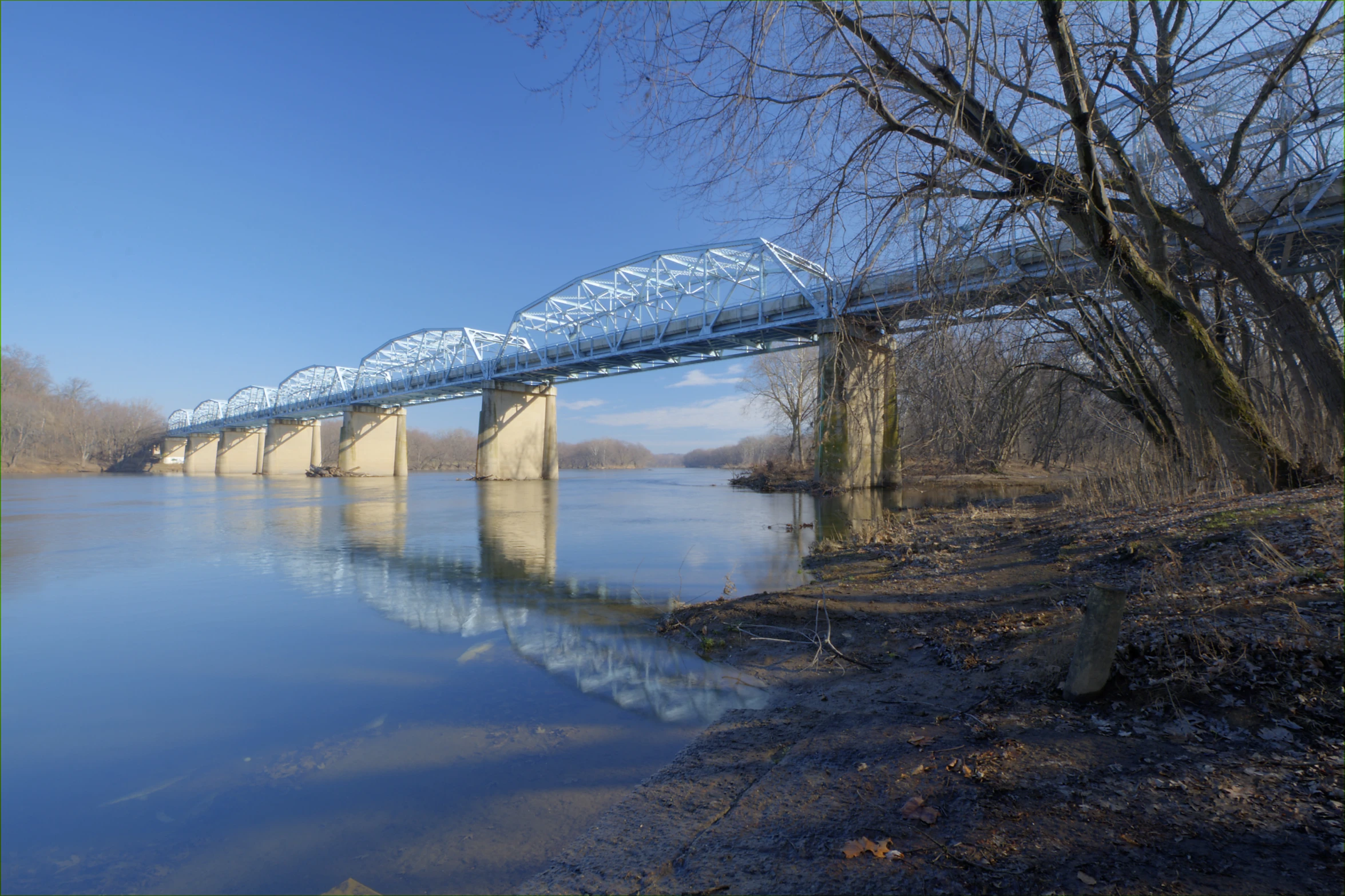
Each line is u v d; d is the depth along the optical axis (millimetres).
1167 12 7801
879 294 8086
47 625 9453
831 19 6469
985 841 3053
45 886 3428
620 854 3377
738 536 19219
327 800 4219
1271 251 15641
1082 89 7031
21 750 5191
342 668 7105
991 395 13977
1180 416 15586
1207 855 2770
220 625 9289
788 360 44594
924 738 4293
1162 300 9273
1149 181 10023
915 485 41000
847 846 3133
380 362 88625
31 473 108562
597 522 23922
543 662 7102
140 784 4574
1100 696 4418
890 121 7191
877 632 7184
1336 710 3674
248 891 3338
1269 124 9328
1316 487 9023
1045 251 7504
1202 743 3697
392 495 43562
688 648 7441
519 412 68938
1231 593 5574
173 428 139500
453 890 3203
